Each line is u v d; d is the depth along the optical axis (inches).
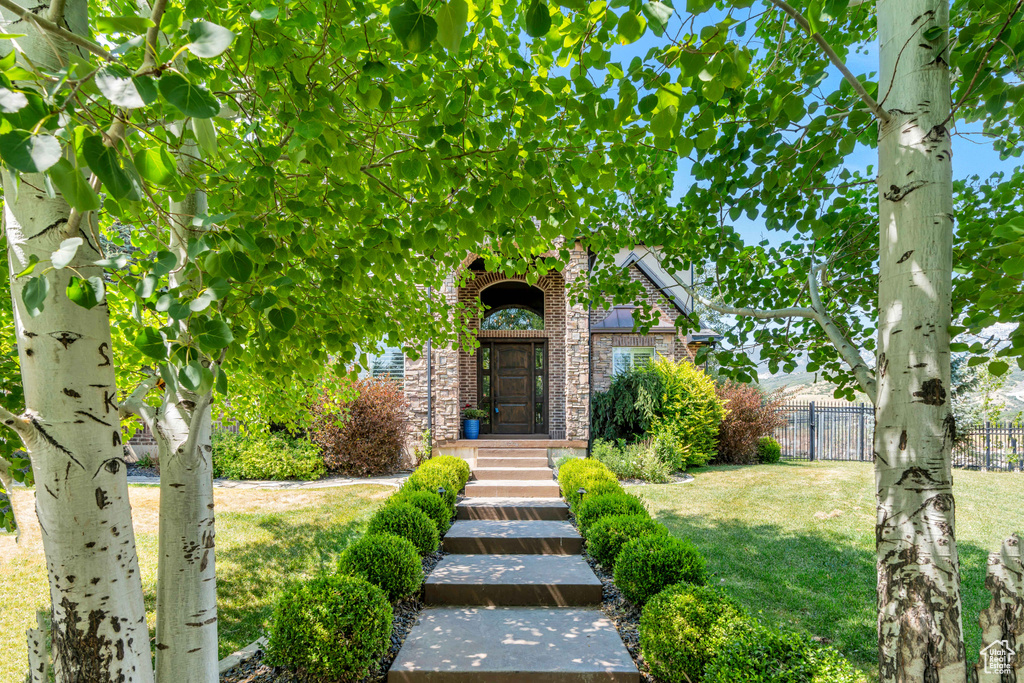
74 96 43.1
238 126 92.7
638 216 177.6
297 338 115.9
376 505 328.8
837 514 318.0
